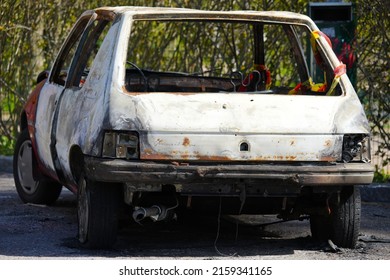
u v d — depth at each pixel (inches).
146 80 400.5
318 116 332.8
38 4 634.8
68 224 400.5
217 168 320.8
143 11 354.0
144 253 345.7
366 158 336.8
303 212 349.7
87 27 383.2
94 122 331.3
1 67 642.8
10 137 646.5
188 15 356.8
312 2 538.9
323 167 328.2
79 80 381.1
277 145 327.6
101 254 340.2
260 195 328.5
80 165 361.4
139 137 321.1
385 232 403.2
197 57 632.4
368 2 516.4
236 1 605.0
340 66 354.9
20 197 455.2
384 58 523.8
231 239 380.2
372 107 540.7
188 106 326.6
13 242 361.4
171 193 336.5
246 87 420.8
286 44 601.9
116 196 335.0
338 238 352.2
